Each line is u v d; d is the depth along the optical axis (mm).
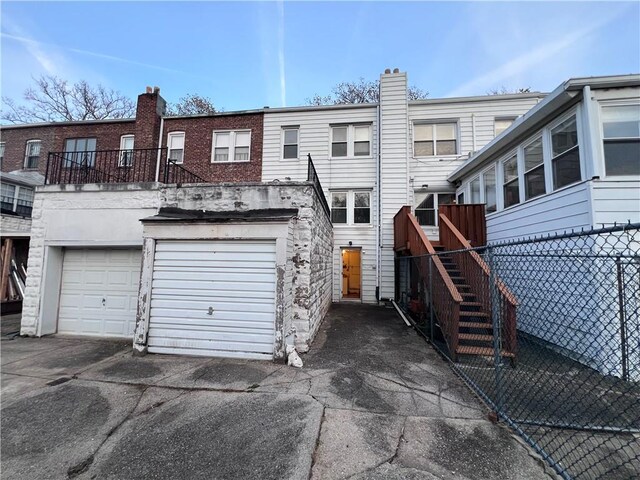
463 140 10508
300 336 5207
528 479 2189
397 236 9594
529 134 6383
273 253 5035
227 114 11531
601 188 4742
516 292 4758
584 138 4961
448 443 2607
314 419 2994
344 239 10820
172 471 2309
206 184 5965
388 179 10578
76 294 6449
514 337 4332
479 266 5137
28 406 3283
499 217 7465
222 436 2732
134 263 6336
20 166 12844
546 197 5828
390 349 5359
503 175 7414
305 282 5348
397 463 2355
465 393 3592
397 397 3482
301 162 11156
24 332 6176
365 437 2695
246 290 5023
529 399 3348
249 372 4262
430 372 4273
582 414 3045
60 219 6383
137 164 11094
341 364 4590
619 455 2449
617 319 3361
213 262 5141
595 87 4875
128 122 12234
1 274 8336
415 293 7926
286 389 3699
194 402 3369
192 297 5109
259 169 11258
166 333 5082
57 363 4625
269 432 2779
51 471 2312
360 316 8352
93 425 2928
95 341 5918
